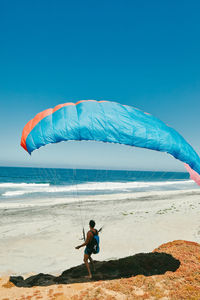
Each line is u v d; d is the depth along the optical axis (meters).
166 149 5.79
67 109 6.20
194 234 12.59
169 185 65.31
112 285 5.23
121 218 17.41
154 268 6.27
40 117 6.33
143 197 31.34
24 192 36.78
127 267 6.32
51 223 16.12
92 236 5.91
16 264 9.29
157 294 4.84
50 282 5.66
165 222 15.46
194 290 4.96
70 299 4.68
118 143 5.60
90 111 6.00
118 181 77.69
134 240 12.01
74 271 6.47
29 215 18.70
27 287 5.36
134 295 4.82
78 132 5.62
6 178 75.25
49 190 41.12
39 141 5.72
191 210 19.12
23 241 12.30
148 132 5.84
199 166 6.18
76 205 23.69
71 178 88.31
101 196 32.59
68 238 12.87
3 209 20.94
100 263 6.93
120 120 5.90
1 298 4.76
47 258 9.98
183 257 6.74
